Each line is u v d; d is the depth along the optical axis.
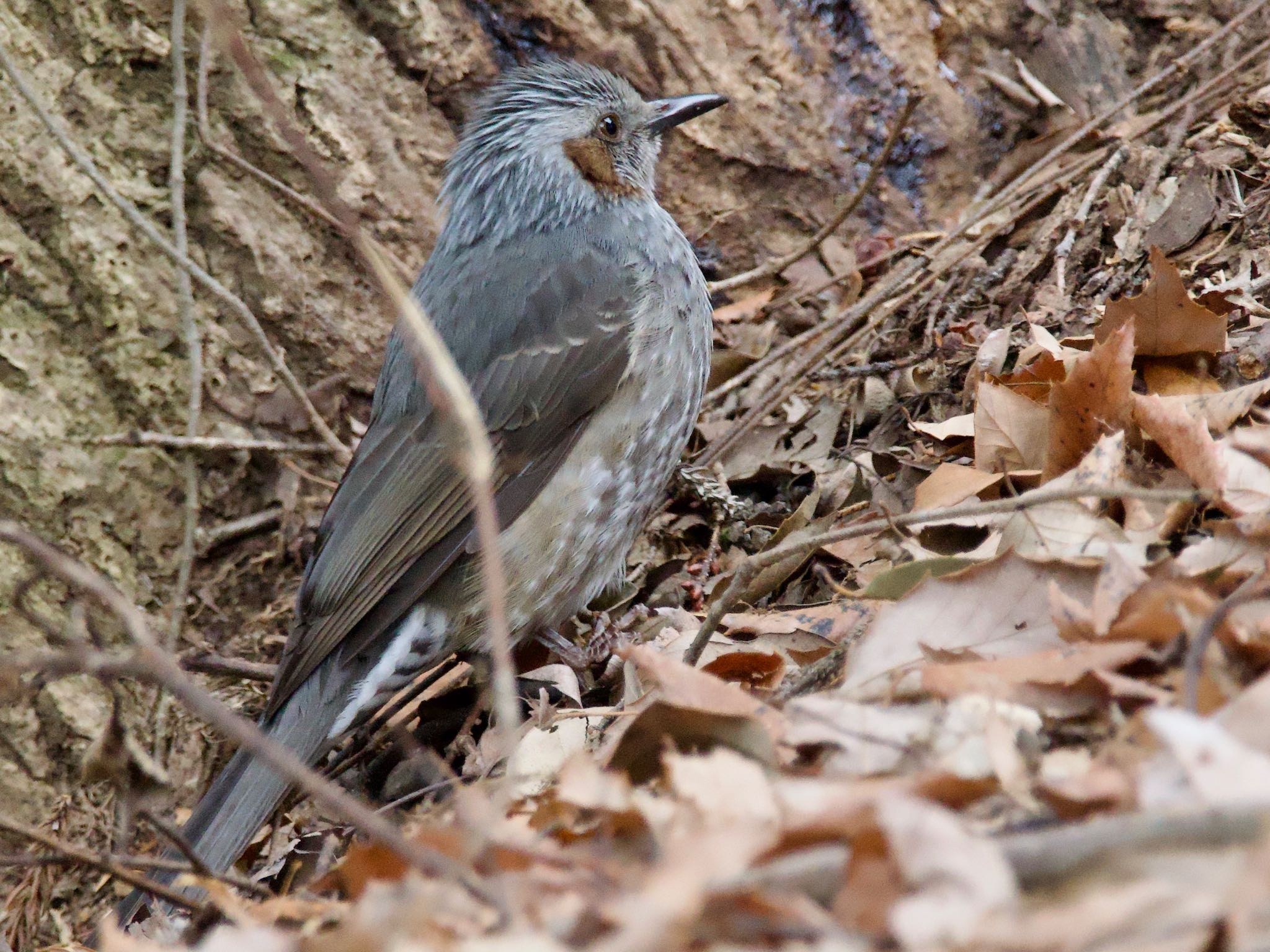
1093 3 12.23
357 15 11.14
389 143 11.21
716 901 4.27
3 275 10.37
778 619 7.91
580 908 4.45
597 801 5.27
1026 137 12.25
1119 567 5.99
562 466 9.16
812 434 10.38
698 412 9.89
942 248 10.80
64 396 10.48
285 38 10.88
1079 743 5.48
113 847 9.71
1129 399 7.45
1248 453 6.89
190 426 10.41
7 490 10.33
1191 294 9.28
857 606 7.74
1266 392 7.55
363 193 11.12
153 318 10.59
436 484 8.85
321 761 9.19
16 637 10.13
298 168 11.00
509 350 9.20
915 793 5.01
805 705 5.94
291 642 8.70
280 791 7.79
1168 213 10.19
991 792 5.10
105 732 5.96
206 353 10.80
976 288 10.78
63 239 10.41
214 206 10.84
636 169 10.41
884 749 5.59
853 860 4.28
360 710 8.81
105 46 10.51
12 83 10.28
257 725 8.76
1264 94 10.66
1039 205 11.23
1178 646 5.54
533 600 9.16
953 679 5.73
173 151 10.42
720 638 7.86
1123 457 7.16
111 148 10.58
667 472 9.70
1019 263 10.80
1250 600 5.23
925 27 12.17
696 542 10.35
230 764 7.95
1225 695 5.16
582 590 9.42
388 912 4.65
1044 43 12.24
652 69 11.72
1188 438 7.01
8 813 10.01
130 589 10.52
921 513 6.70
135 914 7.84
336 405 11.20
